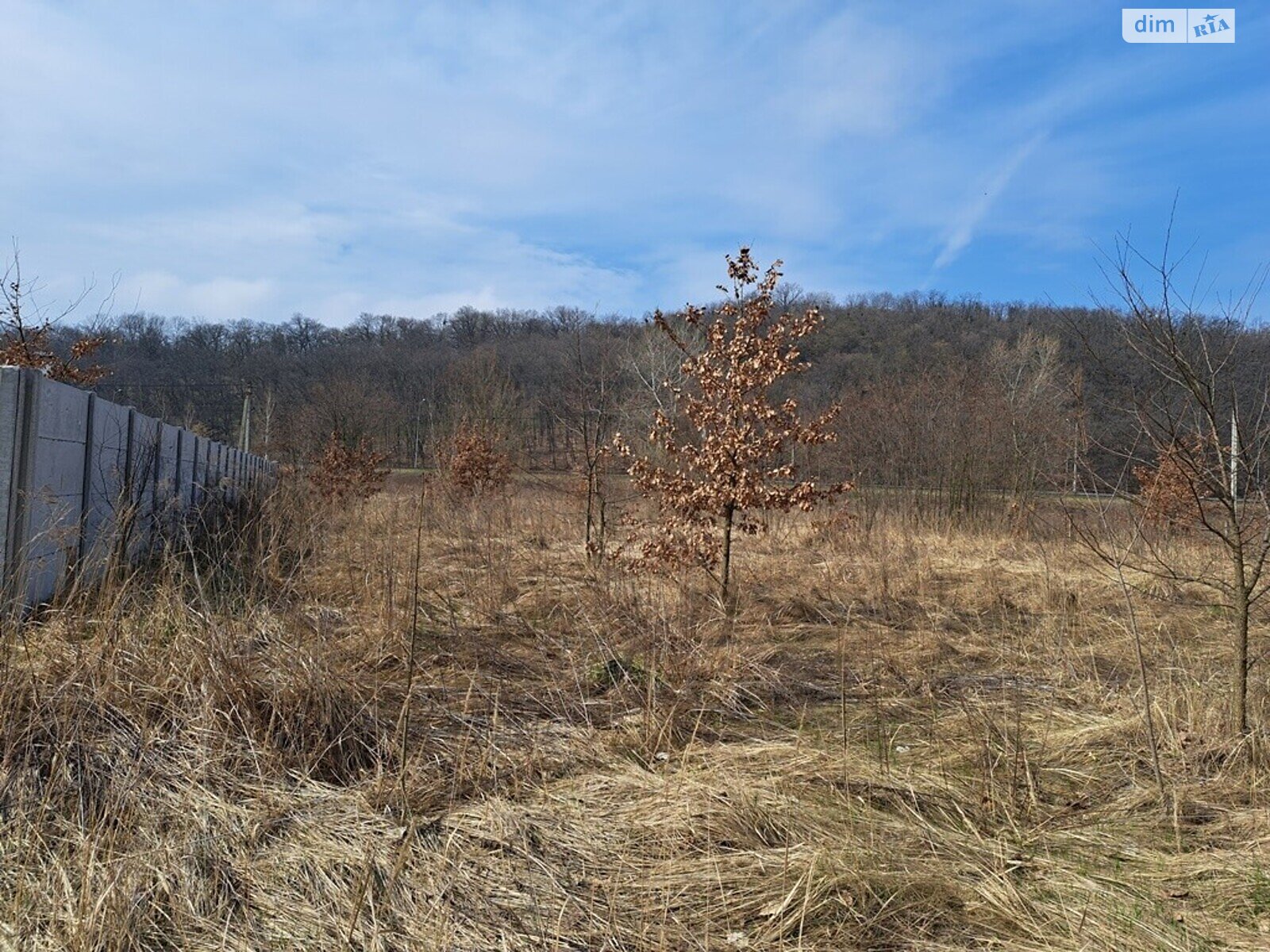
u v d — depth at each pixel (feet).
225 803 11.41
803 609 26.35
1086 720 16.24
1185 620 25.53
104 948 8.61
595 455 39.70
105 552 21.93
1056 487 20.84
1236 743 14.24
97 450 23.66
